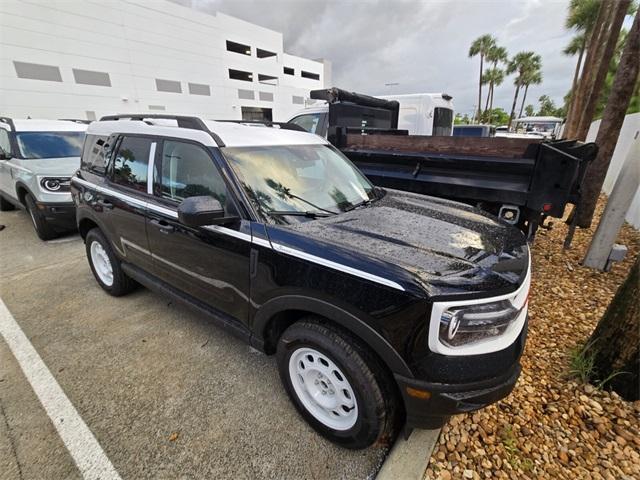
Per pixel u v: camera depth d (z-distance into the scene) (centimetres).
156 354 268
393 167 451
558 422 203
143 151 277
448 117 834
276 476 175
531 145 343
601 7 1290
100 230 339
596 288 373
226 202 214
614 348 216
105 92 2298
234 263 208
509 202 365
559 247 504
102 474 174
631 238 548
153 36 2509
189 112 2858
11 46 1870
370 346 163
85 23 2139
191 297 259
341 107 586
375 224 211
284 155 253
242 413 213
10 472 174
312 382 197
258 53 3638
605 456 183
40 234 523
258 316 205
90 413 211
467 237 201
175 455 185
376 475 175
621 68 475
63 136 618
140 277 301
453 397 149
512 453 184
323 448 190
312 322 186
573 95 1847
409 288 148
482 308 149
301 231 192
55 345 278
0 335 292
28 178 495
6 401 220
